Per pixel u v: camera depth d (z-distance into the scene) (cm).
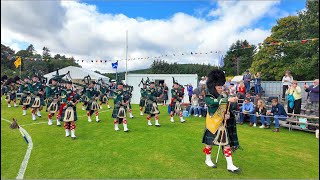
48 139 591
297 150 514
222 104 390
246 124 818
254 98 926
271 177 372
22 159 449
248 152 496
